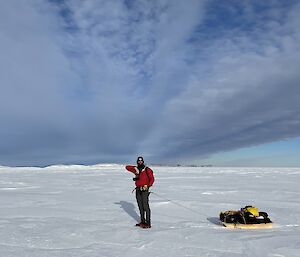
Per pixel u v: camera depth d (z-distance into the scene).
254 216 6.99
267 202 10.75
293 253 4.93
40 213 8.68
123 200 11.52
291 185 17.69
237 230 6.61
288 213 8.61
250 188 15.89
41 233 6.27
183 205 10.06
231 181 21.00
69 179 24.31
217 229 6.70
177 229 6.66
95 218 7.99
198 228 6.79
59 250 5.11
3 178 26.22
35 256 4.78
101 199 11.80
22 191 14.94
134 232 6.30
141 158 7.16
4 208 9.56
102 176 28.84
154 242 5.58
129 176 28.62
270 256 4.78
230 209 9.45
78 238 5.90
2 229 6.59
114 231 6.43
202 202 10.62
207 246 5.36
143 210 6.95
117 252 5.00
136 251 5.06
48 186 17.83
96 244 5.49
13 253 4.93
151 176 6.96
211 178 24.59
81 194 13.52
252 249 5.16
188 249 5.15
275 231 6.52
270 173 33.41
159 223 7.39
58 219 7.77
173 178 24.70
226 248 5.23
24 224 7.09
